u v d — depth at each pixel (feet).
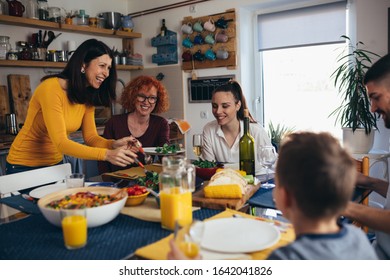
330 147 2.48
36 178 5.89
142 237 3.39
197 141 6.78
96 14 14.33
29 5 11.71
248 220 3.54
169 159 3.82
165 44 14.07
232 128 6.95
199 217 3.89
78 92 6.10
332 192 2.39
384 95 4.52
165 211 3.53
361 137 9.26
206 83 13.39
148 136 8.21
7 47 11.21
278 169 2.67
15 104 11.64
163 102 8.29
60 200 3.85
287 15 12.18
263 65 13.23
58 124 5.75
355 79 9.39
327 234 2.39
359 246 2.40
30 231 3.61
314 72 12.20
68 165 6.36
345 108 10.05
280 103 13.07
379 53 10.04
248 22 12.80
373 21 10.04
